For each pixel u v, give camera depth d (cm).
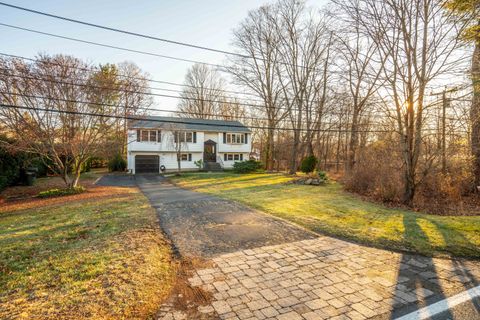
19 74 1010
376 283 366
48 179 1872
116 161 2622
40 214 795
